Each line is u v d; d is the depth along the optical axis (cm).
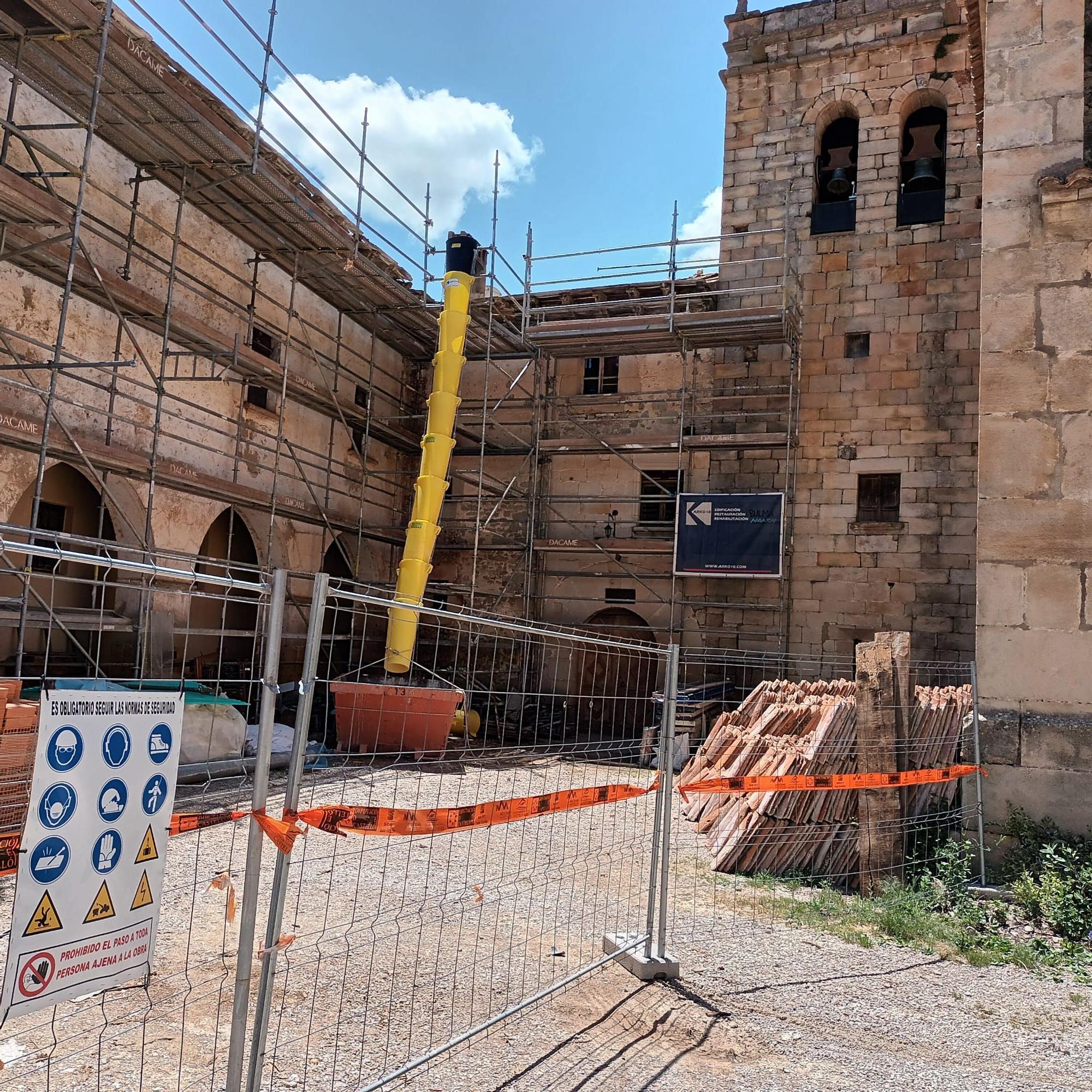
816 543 1673
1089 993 516
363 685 1205
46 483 1302
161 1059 367
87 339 1166
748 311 1584
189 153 1166
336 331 1773
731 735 1012
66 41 943
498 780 1027
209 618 1599
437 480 1584
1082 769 688
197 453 1384
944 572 1598
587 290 1847
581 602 1853
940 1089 394
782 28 1822
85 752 247
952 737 808
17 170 1030
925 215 1692
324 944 521
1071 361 730
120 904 261
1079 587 708
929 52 1714
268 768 298
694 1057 408
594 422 1900
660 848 671
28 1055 364
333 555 1897
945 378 1641
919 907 644
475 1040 405
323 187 1356
